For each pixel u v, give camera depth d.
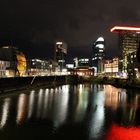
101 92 63.97
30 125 19.97
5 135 16.78
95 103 38.19
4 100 33.84
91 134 18.16
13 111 25.69
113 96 52.66
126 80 114.00
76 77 143.75
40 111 26.84
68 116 25.12
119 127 21.05
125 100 44.81
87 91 65.75
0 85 39.94
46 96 44.22
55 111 27.72
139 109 33.00
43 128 19.20
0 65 94.56
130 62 145.50
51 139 16.31
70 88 76.25
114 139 17.03
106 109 32.03
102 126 21.16
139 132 19.41
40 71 155.62
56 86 81.75
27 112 25.62
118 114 28.23
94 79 172.88
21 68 127.44
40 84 69.81
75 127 20.23
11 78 45.25
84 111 29.34
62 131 18.64
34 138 16.38
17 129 18.50
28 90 53.41
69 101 38.84
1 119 21.70
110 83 132.12
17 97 38.41
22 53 139.88
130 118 25.80
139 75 124.06
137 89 80.94
